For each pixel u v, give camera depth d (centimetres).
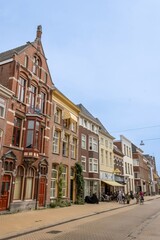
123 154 5109
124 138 5472
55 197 2539
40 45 2516
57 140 2738
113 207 2552
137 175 6088
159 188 9512
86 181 3334
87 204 2902
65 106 2936
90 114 4088
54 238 1003
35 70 2405
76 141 3167
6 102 1916
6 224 1288
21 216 1642
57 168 2636
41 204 2266
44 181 2361
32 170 2189
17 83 2075
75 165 3028
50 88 2600
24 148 2066
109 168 4134
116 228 1262
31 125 2136
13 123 1969
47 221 1437
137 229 1236
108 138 4300
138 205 3045
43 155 2352
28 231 1141
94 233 1116
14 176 1916
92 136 3609
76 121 3177
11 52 2322
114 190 4288
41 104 2464
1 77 2075
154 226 1340
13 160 1931
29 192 2130
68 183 2819
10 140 1911
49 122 2541
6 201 1827
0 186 1761
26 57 2269
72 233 1118
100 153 3825
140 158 6462
